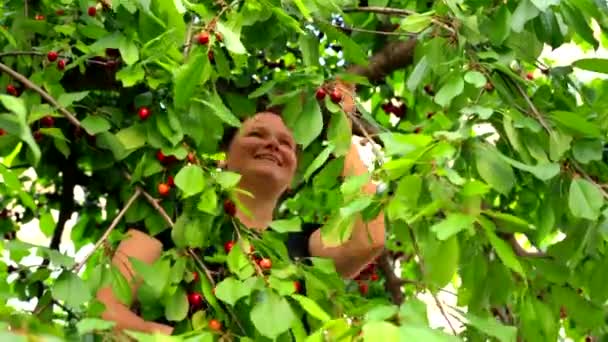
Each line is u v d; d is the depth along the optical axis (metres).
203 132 2.48
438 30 2.57
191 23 2.54
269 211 2.86
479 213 2.02
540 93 2.61
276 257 2.43
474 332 2.46
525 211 2.94
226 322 2.35
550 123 2.45
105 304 2.34
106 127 2.46
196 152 2.51
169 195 2.59
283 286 2.22
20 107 1.68
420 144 2.04
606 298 2.51
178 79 2.31
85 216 3.58
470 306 2.46
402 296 3.66
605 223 2.30
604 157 2.68
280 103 2.57
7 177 2.74
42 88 2.66
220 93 2.91
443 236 1.92
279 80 2.63
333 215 2.36
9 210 3.64
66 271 2.16
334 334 1.78
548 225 2.47
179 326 2.40
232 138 2.97
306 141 2.48
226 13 2.54
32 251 2.48
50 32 2.88
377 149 2.31
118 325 2.33
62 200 3.44
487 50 2.68
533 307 2.48
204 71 2.41
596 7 2.51
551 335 2.47
